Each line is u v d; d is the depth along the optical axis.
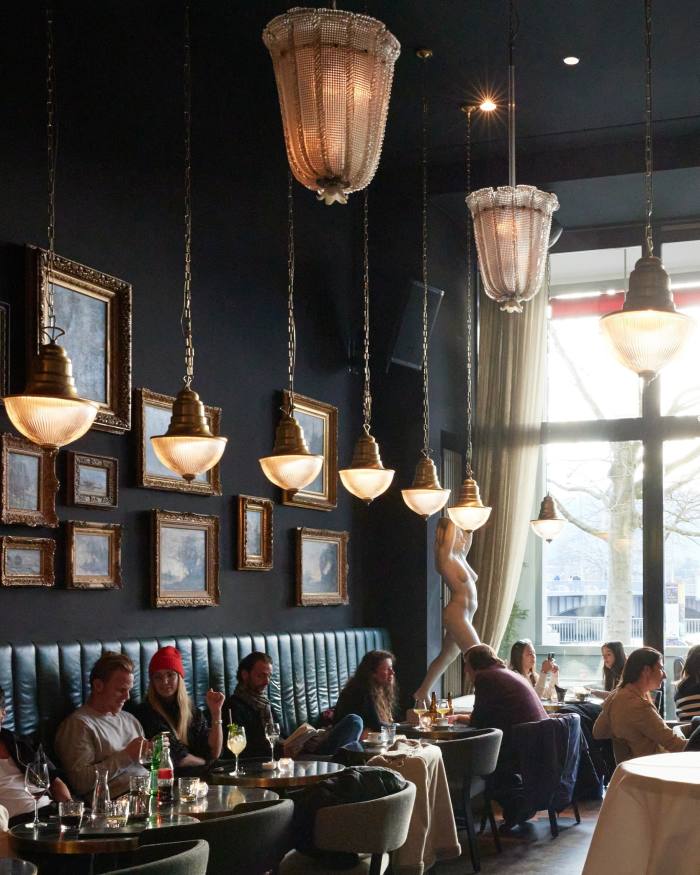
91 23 7.57
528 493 12.34
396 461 11.70
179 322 8.45
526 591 12.62
